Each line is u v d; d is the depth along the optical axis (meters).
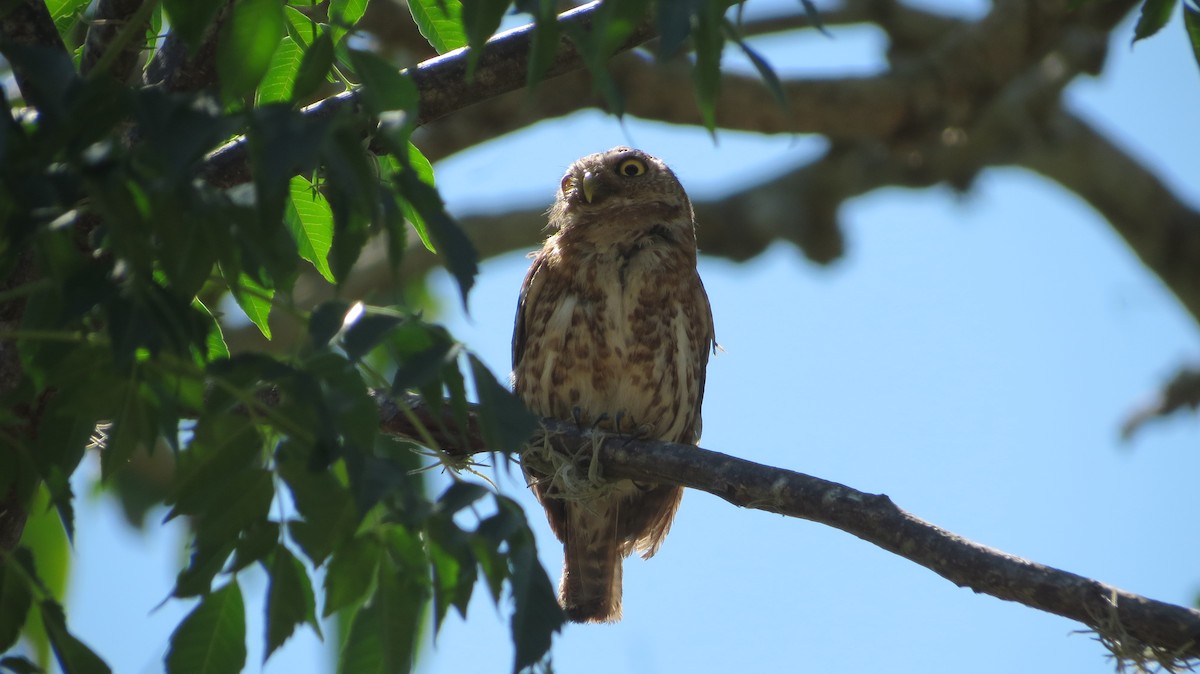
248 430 5.42
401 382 4.86
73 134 4.53
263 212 4.45
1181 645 6.20
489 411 5.05
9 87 9.92
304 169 4.74
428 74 7.93
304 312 5.18
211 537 5.44
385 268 17.92
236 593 5.58
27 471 5.63
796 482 7.67
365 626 5.50
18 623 5.66
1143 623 6.26
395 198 4.97
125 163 4.46
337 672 5.50
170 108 4.35
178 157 4.24
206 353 5.07
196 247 4.77
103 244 4.82
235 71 4.99
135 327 4.62
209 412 5.06
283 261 4.94
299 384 4.90
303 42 7.37
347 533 5.45
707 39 5.05
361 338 4.79
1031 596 6.56
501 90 8.02
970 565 6.75
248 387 5.05
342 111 4.69
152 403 5.25
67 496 5.59
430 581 5.61
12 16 6.53
